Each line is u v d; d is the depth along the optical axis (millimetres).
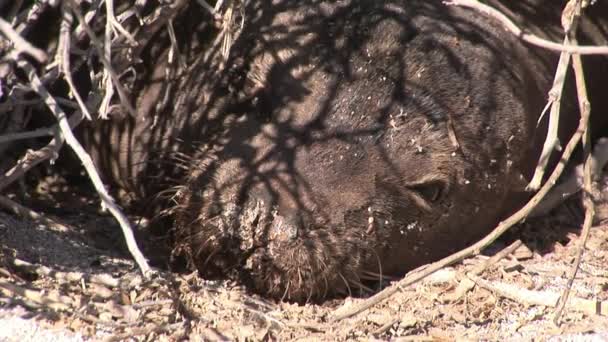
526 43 8766
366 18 7988
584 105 7027
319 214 7543
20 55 7129
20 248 7656
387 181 7699
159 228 8320
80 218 8820
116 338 6449
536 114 8688
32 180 9383
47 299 6695
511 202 8656
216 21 8219
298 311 7531
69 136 6496
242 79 7988
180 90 8273
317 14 8055
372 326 7207
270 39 8023
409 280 7727
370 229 7680
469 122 7980
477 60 8148
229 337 6812
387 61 7859
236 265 7664
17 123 8734
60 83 8977
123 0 8742
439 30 8094
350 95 7758
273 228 7484
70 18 6555
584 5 7074
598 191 9617
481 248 7562
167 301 6988
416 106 7812
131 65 8258
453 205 8031
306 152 7625
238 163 7664
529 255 8406
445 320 7328
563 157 7102
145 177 8430
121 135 8617
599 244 8836
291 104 7785
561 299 7215
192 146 7953
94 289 7039
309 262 7531
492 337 7059
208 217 7609
